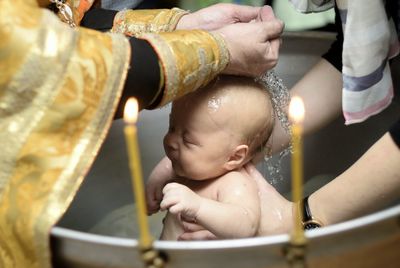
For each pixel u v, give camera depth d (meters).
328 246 0.56
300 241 0.54
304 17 1.53
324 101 1.11
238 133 0.94
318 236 0.55
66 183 0.64
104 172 1.17
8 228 0.64
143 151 1.21
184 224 0.96
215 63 0.79
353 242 0.56
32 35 0.63
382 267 0.60
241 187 0.97
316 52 1.22
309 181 1.19
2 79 0.63
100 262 0.59
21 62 0.63
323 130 1.18
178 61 0.74
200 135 0.94
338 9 0.96
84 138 0.66
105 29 1.00
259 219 0.97
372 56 0.90
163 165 1.08
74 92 0.65
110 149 1.18
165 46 0.73
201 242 0.55
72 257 0.61
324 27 1.42
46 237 0.62
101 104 0.67
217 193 0.98
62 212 0.63
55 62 0.64
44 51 0.63
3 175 0.65
